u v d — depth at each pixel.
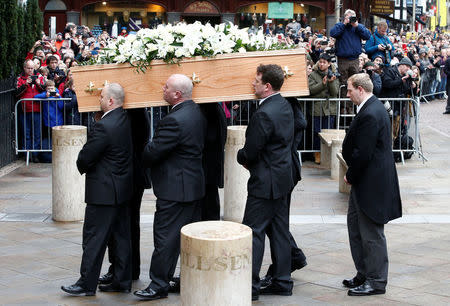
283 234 7.05
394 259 8.31
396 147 14.98
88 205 7.08
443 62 29.25
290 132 6.87
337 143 13.21
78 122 14.72
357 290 7.05
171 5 38.34
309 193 12.12
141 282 7.62
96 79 7.34
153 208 10.98
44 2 38.06
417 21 50.03
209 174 7.50
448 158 15.52
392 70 14.75
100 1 38.22
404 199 11.57
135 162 7.49
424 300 6.90
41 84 14.82
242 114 15.07
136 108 7.46
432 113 24.14
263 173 6.79
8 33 14.62
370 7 37.38
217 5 38.69
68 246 8.91
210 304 5.18
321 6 38.53
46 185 12.75
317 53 17.39
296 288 7.32
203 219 7.66
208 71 7.18
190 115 6.85
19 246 8.90
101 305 6.80
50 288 7.31
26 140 14.88
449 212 10.70
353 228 7.26
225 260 5.15
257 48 7.38
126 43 7.23
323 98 14.80
